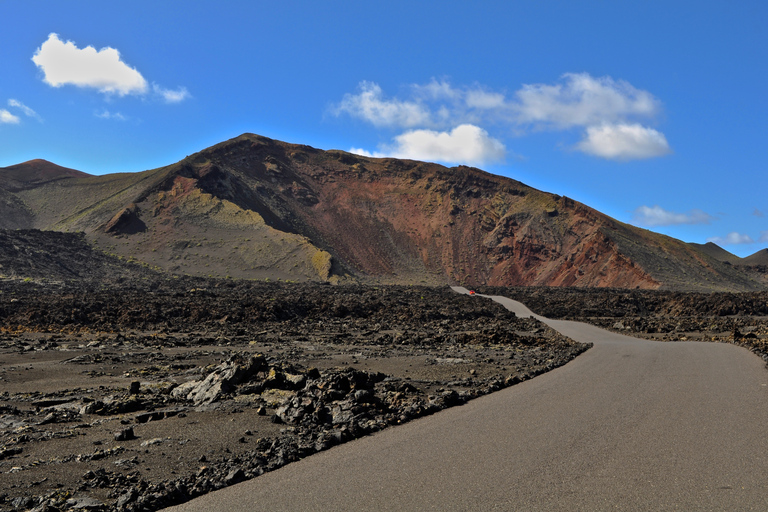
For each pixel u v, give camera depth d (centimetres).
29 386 2094
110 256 13125
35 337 3900
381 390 1811
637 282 15550
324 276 13638
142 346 3550
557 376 2144
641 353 2889
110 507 841
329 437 1209
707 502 773
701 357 2602
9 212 18650
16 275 9444
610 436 1147
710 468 922
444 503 793
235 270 13550
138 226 15612
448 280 19938
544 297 9412
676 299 8350
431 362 2816
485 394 1803
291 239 15712
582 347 3309
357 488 877
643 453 1017
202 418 1457
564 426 1252
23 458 1109
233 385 1802
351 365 2700
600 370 2255
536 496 809
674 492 815
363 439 1230
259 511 797
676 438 1117
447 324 5650
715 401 1501
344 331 4869
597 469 930
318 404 1453
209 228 16062
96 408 1572
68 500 866
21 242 11850
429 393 1852
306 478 945
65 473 1010
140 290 8300
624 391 1706
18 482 962
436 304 7381
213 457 1103
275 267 14025
